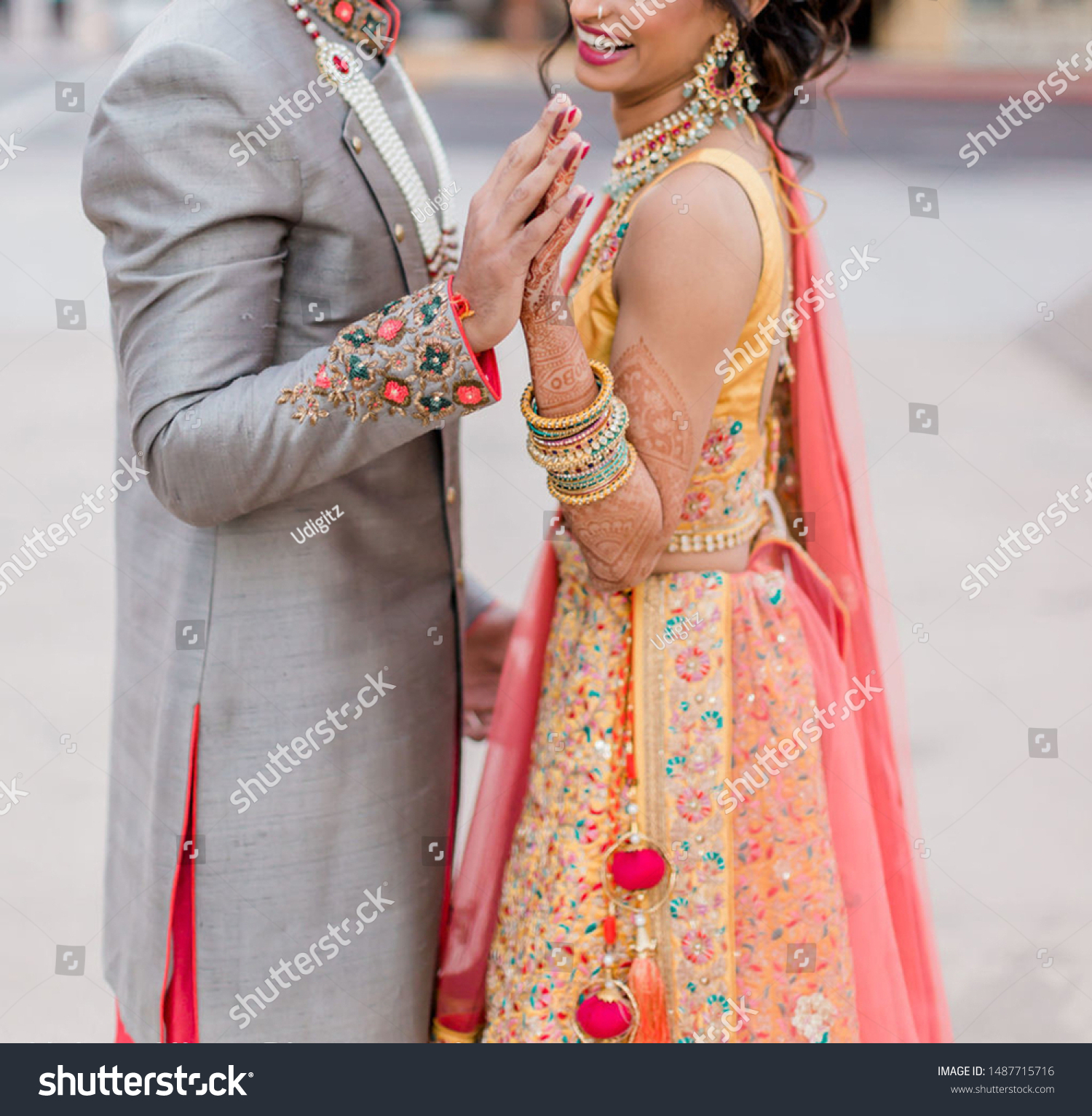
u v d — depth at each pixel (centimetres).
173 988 143
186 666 136
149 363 123
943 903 230
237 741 136
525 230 115
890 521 378
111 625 312
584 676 143
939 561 352
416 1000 148
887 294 607
